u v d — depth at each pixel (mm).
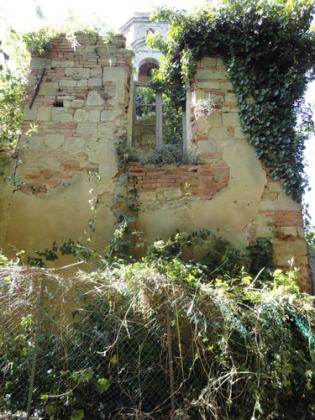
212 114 5719
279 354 3408
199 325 3457
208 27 5891
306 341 3666
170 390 3348
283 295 3627
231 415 3332
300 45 5723
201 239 5039
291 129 5531
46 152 5508
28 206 5285
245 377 3389
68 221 5215
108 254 4527
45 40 5934
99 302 3543
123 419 3318
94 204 5254
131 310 3520
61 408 3355
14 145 5594
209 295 3529
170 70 6430
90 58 5969
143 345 3434
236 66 5848
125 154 5438
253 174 5465
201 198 5359
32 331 3480
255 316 3473
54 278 3557
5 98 6012
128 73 6109
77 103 5738
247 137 5605
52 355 3482
